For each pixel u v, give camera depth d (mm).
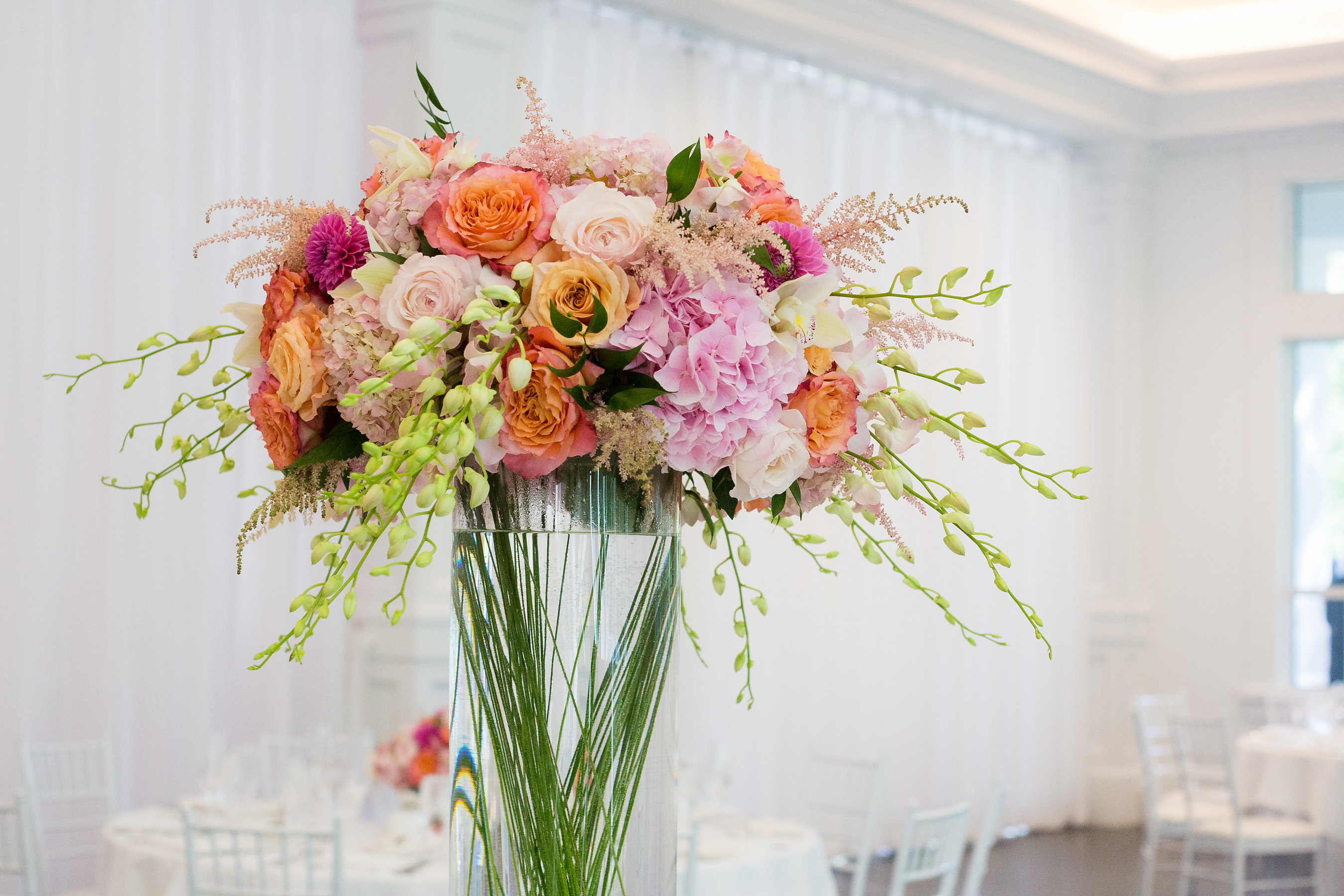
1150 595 8016
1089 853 6938
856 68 6594
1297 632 7711
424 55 4918
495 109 5078
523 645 1116
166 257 4648
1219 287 7906
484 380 1000
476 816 1126
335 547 1012
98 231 4520
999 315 7453
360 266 1116
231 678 4797
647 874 1136
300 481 1152
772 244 1139
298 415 1125
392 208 1129
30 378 4320
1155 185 8094
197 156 4734
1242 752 5863
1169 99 7672
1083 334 7871
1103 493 7938
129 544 4504
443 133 1244
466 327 1075
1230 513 7828
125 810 4484
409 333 1049
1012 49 6809
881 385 1169
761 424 1100
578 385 1062
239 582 4820
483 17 5027
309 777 3531
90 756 4430
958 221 7203
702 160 1159
